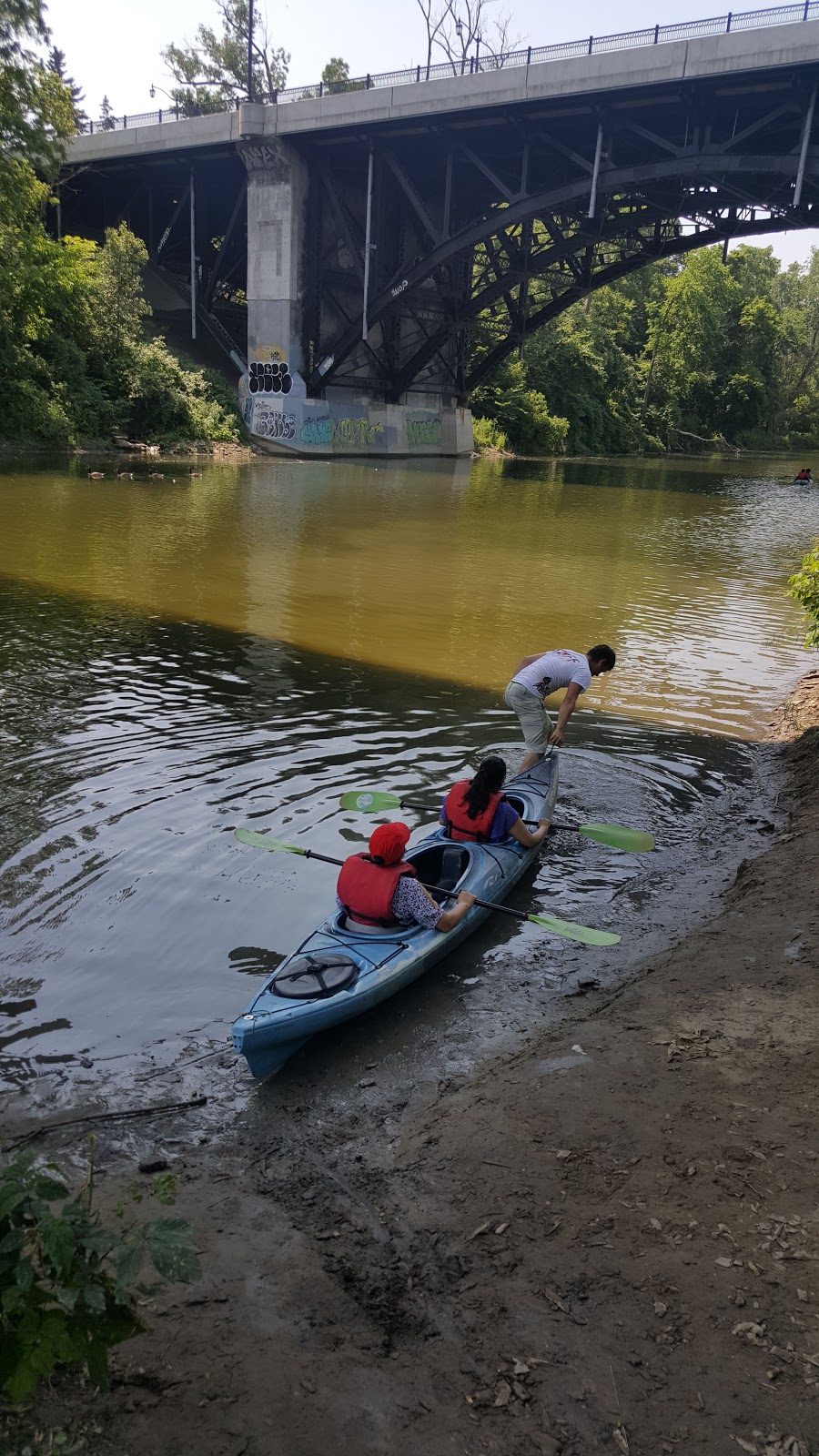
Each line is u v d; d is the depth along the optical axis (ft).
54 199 132.05
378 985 16.20
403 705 31.91
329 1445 8.47
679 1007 15.52
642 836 21.76
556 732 26.32
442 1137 12.87
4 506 73.15
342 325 149.69
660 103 102.63
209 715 29.84
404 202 145.59
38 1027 15.08
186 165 147.02
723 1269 10.19
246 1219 11.53
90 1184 9.37
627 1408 8.77
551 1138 12.47
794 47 89.56
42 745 26.48
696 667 39.06
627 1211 11.10
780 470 198.49
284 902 19.16
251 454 137.59
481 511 91.35
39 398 117.80
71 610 42.70
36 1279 8.27
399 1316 9.99
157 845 21.06
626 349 286.66
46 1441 8.33
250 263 139.74
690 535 81.56
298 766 26.08
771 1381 8.94
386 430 157.79
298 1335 9.72
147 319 165.78
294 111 126.11
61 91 111.65
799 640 44.27
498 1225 11.09
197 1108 13.82
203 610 44.19
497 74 107.45
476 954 18.78
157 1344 9.50
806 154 93.76
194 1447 8.39
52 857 20.24
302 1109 14.01
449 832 21.54
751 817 24.93
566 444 222.28
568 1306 9.90
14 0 102.01
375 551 63.36
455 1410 8.84
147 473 104.12
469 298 147.95
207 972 16.78
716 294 269.03
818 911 18.15
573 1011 16.70
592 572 60.13
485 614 46.73
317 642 39.81
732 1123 12.50
